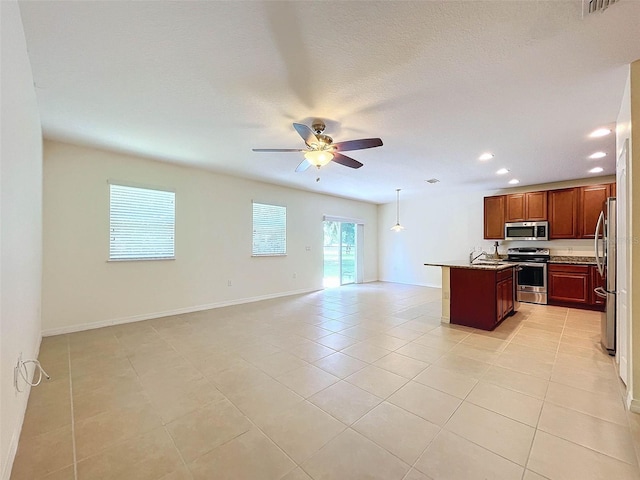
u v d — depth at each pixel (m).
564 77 2.15
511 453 1.59
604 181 5.12
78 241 3.73
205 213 4.96
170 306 4.55
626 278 2.16
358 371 2.59
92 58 1.94
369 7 1.52
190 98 2.47
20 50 1.66
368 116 2.79
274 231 6.05
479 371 2.57
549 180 5.45
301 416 1.93
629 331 2.03
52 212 3.55
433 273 7.49
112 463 1.52
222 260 5.18
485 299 3.77
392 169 4.75
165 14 1.56
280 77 2.16
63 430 1.78
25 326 2.06
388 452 1.60
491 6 1.51
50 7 1.52
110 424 1.84
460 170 4.79
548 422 1.86
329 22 1.62
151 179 4.33
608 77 2.14
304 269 6.65
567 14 1.56
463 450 1.61
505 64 2.00
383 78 2.17
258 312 4.73
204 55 1.91
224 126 3.05
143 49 1.85
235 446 1.65
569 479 1.41
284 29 1.67
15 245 1.68
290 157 4.17
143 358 2.87
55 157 3.58
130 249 4.16
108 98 2.47
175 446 1.65
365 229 8.32
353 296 6.14
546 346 3.17
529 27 1.66
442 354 2.96
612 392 2.21
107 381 2.40
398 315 4.54
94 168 3.84
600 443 1.66
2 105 1.34
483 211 6.33
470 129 3.10
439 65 2.02
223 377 2.47
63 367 2.65
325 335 3.57
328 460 1.54
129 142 3.56
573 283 4.88
